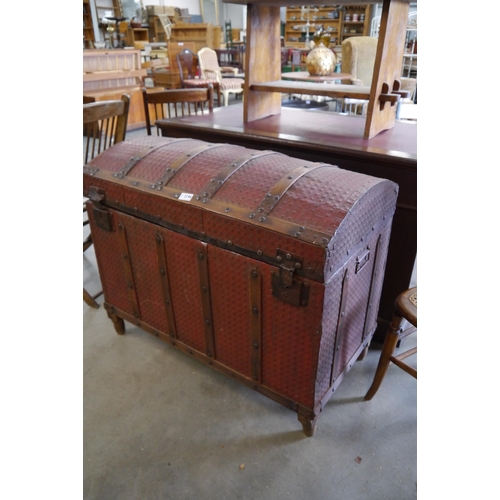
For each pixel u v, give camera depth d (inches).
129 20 324.8
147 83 268.7
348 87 66.4
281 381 47.9
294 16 342.6
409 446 49.5
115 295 63.4
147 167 52.4
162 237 50.3
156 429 52.1
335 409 54.5
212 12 422.9
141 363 62.9
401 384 58.6
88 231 99.9
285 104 122.6
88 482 45.9
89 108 62.1
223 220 43.3
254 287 43.8
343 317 45.5
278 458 48.2
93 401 56.2
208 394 57.3
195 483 45.6
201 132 70.8
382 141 59.7
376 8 309.3
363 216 41.9
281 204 41.3
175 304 54.5
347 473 46.4
